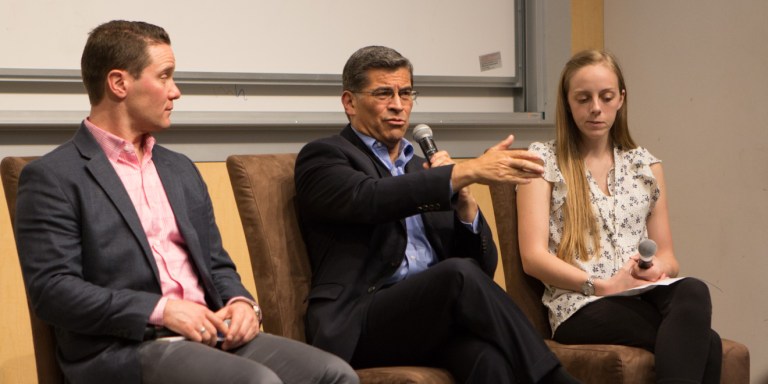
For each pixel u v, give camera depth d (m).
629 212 5.42
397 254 4.85
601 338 5.05
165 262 4.27
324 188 4.82
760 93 7.07
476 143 7.45
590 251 5.36
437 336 4.51
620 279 5.08
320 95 6.86
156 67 4.29
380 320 4.58
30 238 3.99
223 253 4.62
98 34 4.27
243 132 6.46
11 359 5.68
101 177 4.12
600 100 5.37
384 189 4.64
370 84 5.07
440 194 4.59
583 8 8.16
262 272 4.83
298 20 6.70
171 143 6.22
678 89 7.68
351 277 4.77
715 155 7.43
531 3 7.66
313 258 4.97
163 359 3.88
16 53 5.76
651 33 7.87
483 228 5.07
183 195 4.45
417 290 4.49
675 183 7.77
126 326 3.93
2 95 5.79
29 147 5.79
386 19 7.06
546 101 7.70
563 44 7.76
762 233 7.11
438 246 5.08
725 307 7.44
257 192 4.89
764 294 7.13
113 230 4.10
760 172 7.09
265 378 3.71
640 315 4.97
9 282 5.67
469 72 7.45
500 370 4.32
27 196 4.02
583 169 5.45
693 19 7.53
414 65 7.21
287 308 4.84
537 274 5.25
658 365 4.66
